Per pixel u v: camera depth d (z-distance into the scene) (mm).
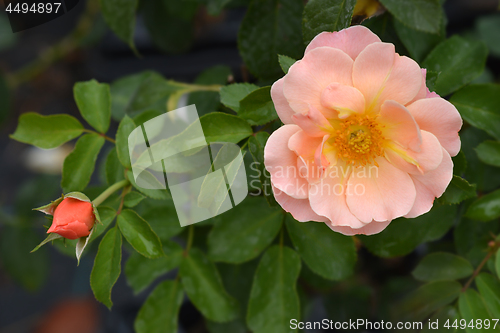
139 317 610
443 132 539
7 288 1043
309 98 539
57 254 1063
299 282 673
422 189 550
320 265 593
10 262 745
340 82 540
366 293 669
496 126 594
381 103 543
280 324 592
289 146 537
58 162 1070
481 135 612
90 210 552
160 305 612
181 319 725
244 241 603
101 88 611
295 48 616
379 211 549
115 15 635
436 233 589
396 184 550
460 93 599
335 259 592
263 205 604
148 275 614
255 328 592
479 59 600
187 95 670
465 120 597
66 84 1116
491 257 594
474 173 610
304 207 549
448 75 597
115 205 583
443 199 563
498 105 596
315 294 689
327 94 536
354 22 587
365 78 540
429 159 540
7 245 744
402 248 590
